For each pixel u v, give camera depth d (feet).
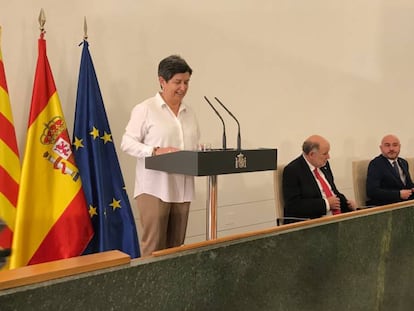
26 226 7.94
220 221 12.26
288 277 5.57
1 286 3.32
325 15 14.40
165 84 7.90
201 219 11.80
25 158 8.09
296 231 5.64
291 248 5.58
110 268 3.88
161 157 6.29
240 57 12.42
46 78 8.53
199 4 11.49
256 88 12.85
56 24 9.29
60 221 8.25
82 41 9.65
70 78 9.52
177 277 4.36
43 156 8.27
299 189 10.02
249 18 12.53
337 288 6.33
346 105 15.34
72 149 8.68
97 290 3.81
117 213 9.04
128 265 4.00
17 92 8.89
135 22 10.41
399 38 16.81
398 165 12.82
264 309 5.31
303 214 9.81
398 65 16.89
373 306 7.09
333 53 14.78
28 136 8.19
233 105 12.38
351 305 6.64
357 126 15.78
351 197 15.74
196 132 8.38
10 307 3.35
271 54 13.12
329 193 10.44
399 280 7.57
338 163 15.30
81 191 8.53
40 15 8.63
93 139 8.80
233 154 6.01
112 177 9.06
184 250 4.44
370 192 12.31
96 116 8.92
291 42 13.60
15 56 8.84
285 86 13.57
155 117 7.88
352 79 15.44
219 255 4.74
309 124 14.30
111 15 10.03
